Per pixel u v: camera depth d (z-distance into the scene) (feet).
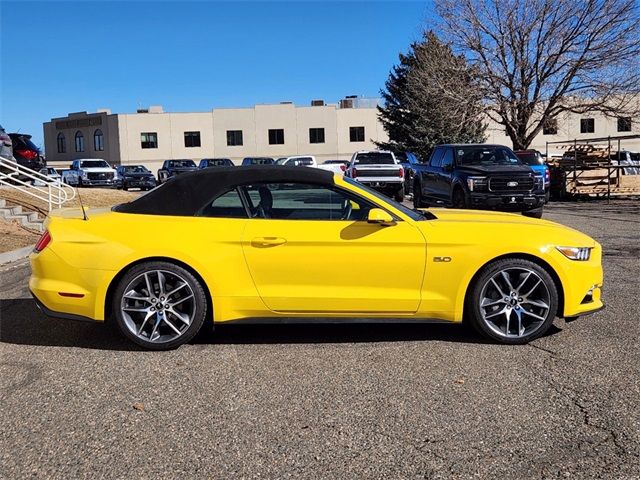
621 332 17.69
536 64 87.97
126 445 11.37
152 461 10.79
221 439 11.56
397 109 145.18
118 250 15.99
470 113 92.02
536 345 16.66
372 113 189.67
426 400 13.16
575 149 71.56
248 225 16.16
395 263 16.14
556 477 10.11
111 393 13.76
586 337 17.28
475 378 14.35
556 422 12.07
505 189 44.37
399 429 11.86
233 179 16.66
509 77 90.02
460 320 16.51
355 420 12.26
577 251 16.56
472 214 18.49
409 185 86.43
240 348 16.72
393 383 14.12
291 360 15.74
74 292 16.14
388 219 15.99
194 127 189.88
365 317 16.39
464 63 90.79
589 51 85.15
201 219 16.33
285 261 16.06
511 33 87.92
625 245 34.19
